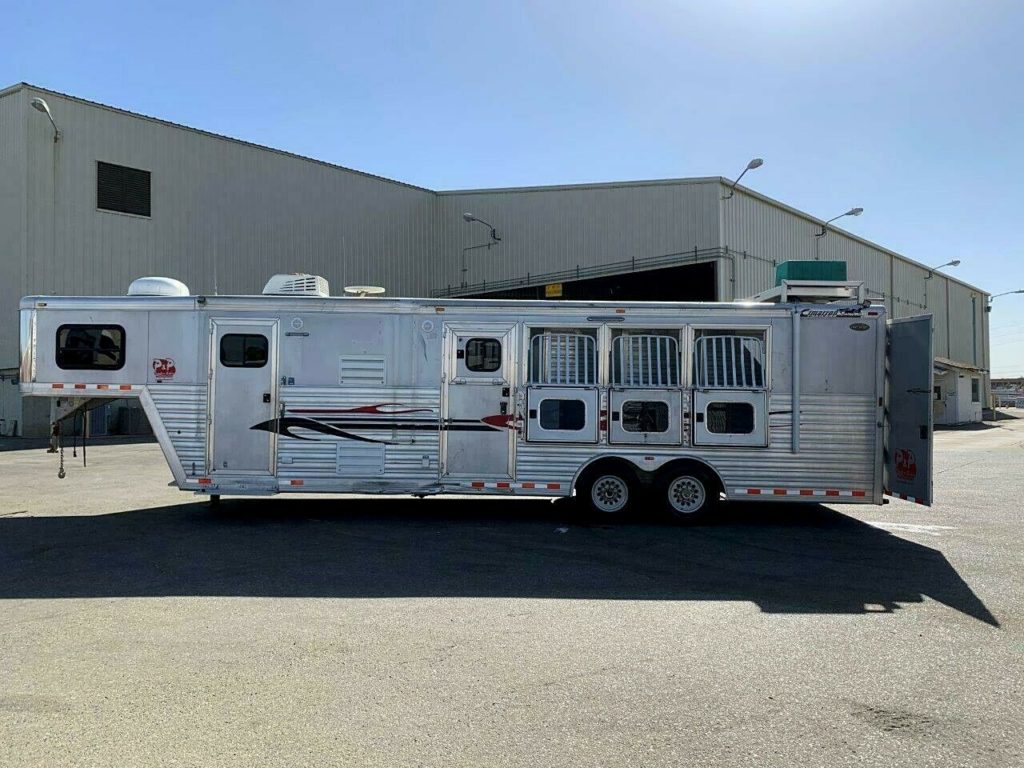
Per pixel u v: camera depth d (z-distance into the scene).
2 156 25.70
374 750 3.40
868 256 40.44
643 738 3.54
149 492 11.70
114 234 26.95
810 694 4.07
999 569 6.90
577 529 8.70
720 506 10.37
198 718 3.72
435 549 7.62
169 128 28.42
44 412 24.98
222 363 9.16
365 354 9.14
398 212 35.44
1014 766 3.30
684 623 5.28
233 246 30.02
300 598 5.84
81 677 4.23
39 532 8.44
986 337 59.50
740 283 28.28
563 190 32.00
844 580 6.50
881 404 8.91
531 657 4.59
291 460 9.13
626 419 9.02
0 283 25.69
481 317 9.11
